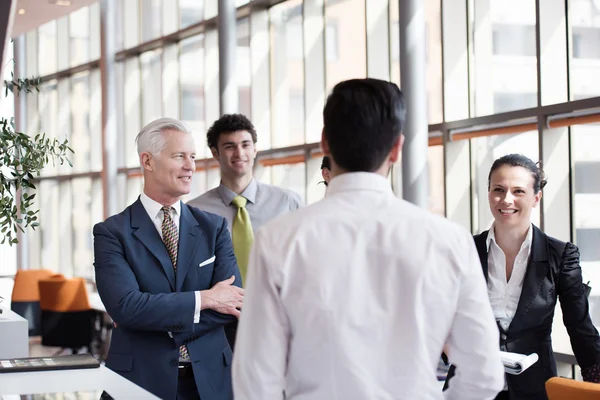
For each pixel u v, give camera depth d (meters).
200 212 2.96
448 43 6.98
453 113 6.97
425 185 6.68
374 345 1.63
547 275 2.97
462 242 1.69
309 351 1.62
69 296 9.23
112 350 2.79
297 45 9.10
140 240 2.79
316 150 8.62
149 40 12.18
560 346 5.81
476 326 1.67
